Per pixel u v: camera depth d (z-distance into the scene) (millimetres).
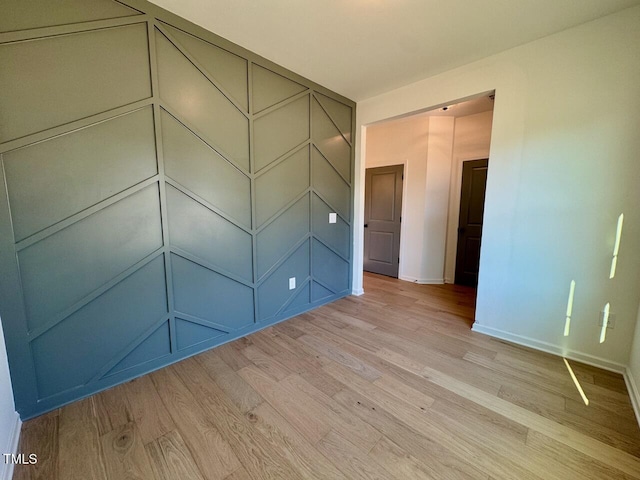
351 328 2715
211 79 2102
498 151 2383
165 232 1952
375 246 4969
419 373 1971
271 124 2561
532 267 2307
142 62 1761
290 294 2961
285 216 2803
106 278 1732
